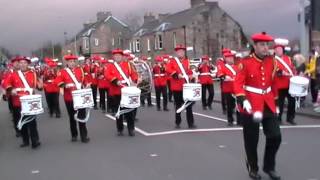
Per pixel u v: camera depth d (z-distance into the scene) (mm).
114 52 13086
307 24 17703
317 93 17094
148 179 8242
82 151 10930
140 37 66625
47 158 10375
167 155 10047
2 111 22047
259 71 7605
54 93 18156
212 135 12258
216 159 9523
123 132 13422
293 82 13375
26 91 11750
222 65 14195
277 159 9359
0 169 9570
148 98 20953
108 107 18812
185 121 15086
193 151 10352
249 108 7430
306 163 9016
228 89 13852
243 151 10180
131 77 13109
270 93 7738
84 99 11711
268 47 7582
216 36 58375
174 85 13695
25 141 11945
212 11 58281
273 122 7730
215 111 18047
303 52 17797
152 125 14555
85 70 20531
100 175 8656
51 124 16031
